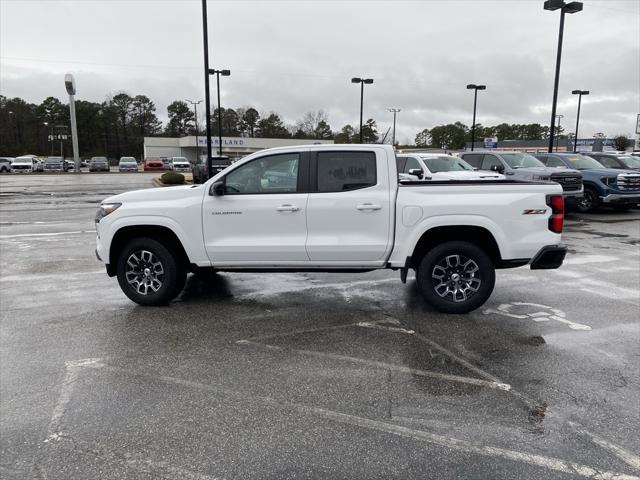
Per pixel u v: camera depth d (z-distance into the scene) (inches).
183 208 218.7
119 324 205.8
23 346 181.0
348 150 213.0
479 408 136.1
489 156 607.8
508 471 108.7
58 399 140.8
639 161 740.7
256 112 4633.4
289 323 207.3
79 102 4475.9
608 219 567.8
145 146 3245.6
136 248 226.5
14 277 288.2
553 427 126.5
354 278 286.7
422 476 107.2
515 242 208.2
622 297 246.7
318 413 133.4
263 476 107.6
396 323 207.0
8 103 4431.6
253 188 218.7
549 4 831.1
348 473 108.3
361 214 210.7
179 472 108.8
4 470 109.2
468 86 1446.9
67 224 512.4
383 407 136.6
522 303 235.9
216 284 272.8
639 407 136.8
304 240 213.9
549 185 210.2
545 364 165.6
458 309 215.9
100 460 112.9
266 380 153.4
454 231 215.8
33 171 2081.7
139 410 134.9
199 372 159.2
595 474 107.8
